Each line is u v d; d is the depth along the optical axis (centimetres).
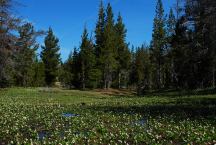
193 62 6456
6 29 5588
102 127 2181
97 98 5775
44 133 2081
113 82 10294
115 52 9069
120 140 1780
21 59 6328
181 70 6794
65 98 5509
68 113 3145
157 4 8912
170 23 8775
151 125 2306
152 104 4084
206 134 1920
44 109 3456
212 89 5741
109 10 8769
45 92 6725
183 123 2380
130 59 10188
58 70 9794
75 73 8931
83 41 8769
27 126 2298
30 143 1692
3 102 4381
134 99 5088
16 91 6538
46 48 9531
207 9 4316
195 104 3931
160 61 8919
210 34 4634
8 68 5900
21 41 6059
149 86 10200
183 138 1841
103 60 8738
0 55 5634
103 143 1769
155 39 8956
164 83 9650
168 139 1869
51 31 9556
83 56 8750
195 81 6712
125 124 2361
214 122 2400
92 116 2831
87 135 1942
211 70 6209
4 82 7250
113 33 8894
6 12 5559
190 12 5675
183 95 5416
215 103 3972
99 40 8825
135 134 1958
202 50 5922
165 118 2667
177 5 7069
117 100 4972
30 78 8750
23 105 3925
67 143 1702
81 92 7419
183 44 6806
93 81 8806
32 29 6631
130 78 11062
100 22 8856
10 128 2188
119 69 10056
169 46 8575
